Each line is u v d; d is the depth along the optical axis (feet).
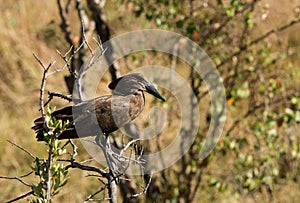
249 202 46.88
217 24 45.73
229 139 45.83
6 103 51.96
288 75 45.83
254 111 46.16
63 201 45.21
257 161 44.55
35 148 49.98
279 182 47.39
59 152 24.53
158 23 45.14
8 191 46.83
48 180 24.63
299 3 51.88
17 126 51.01
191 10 45.47
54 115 27.35
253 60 46.16
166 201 45.75
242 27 45.75
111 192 26.63
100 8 42.55
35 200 25.41
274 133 42.75
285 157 46.65
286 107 45.16
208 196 48.08
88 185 46.09
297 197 46.62
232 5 44.27
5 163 48.67
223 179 46.65
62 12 43.86
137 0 46.06
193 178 45.83
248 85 46.06
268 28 50.19
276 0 51.55
